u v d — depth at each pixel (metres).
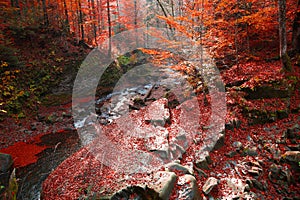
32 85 12.88
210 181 5.09
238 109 7.62
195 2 7.27
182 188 4.54
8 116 10.38
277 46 10.25
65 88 14.36
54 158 7.65
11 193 3.42
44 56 15.51
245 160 5.84
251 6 9.19
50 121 10.98
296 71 7.99
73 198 5.07
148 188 4.39
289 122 6.67
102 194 4.63
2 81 11.66
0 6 14.77
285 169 5.21
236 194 4.79
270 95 7.52
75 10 19.00
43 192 5.75
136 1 20.70
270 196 4.75
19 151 8.26
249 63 9.62
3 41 12.96
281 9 7.64
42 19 18.23
